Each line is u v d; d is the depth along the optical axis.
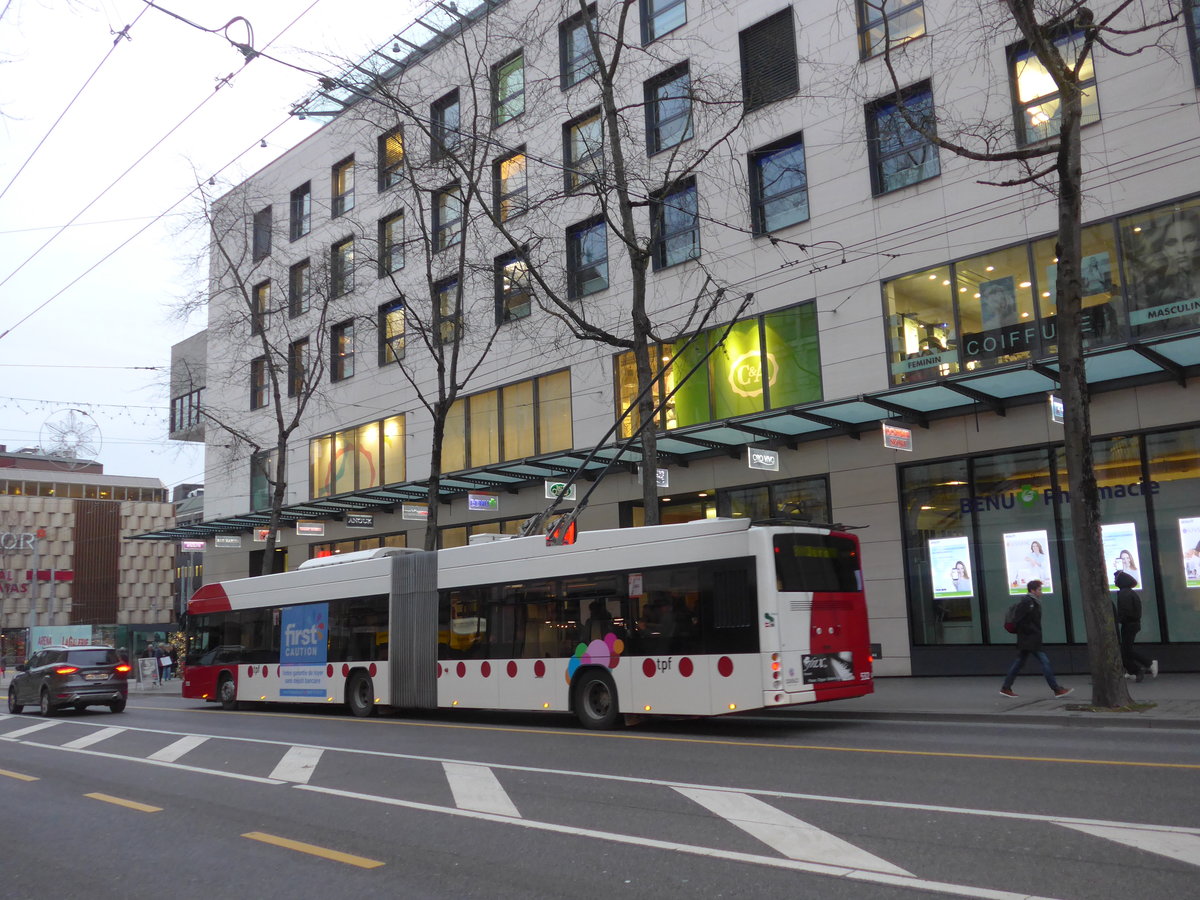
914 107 19.95
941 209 19.36
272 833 7.66
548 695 15.04
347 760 11.57
